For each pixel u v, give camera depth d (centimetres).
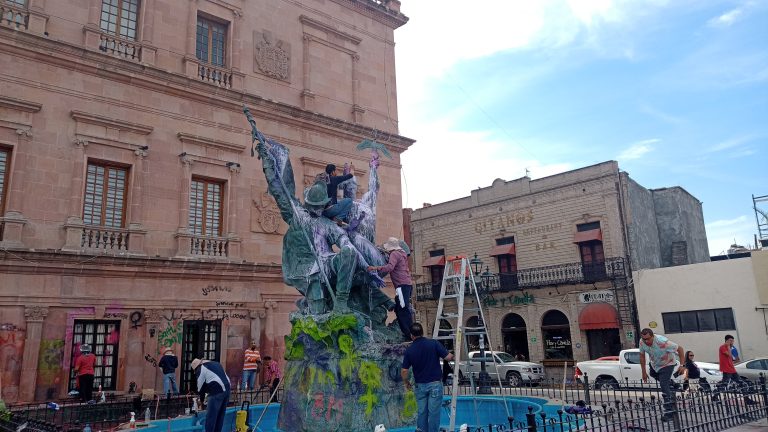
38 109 1764
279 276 2208
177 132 2064
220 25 2352
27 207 1705
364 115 2728
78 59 1852
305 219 1018
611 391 1934
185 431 1073
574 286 3142
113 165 1927
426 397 775
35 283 1672
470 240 3738
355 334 928
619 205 3094
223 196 2181
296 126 2419
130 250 1873
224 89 2173
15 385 1594
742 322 2598
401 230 2742
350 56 2756
